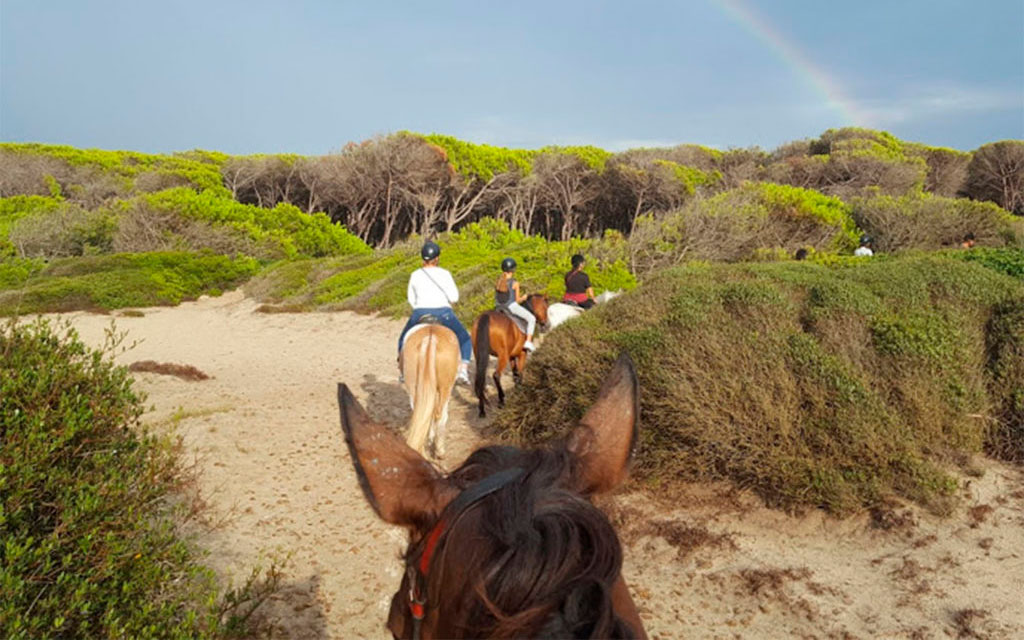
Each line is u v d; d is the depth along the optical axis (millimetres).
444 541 1305
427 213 46688
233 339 17125
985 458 6223
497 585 1131
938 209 23234
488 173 44750
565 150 46812
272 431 7895
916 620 4344
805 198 22781
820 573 4867
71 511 2801
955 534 5156
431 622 1354
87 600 2740
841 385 5855
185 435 7430
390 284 20984
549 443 1622
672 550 5223
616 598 1367
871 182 39562
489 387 10820
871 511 5418
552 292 17109
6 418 2848
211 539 5148
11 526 2744
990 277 7746
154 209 30438
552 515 1199
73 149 49000
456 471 1535
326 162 45969
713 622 4430
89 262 25328
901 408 6082
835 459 5613
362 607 4504
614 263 19297
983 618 4285
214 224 31047
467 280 20094
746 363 6125
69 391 3131
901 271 7895
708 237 20438
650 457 6090
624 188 45562
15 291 22156
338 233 34969
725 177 44688
